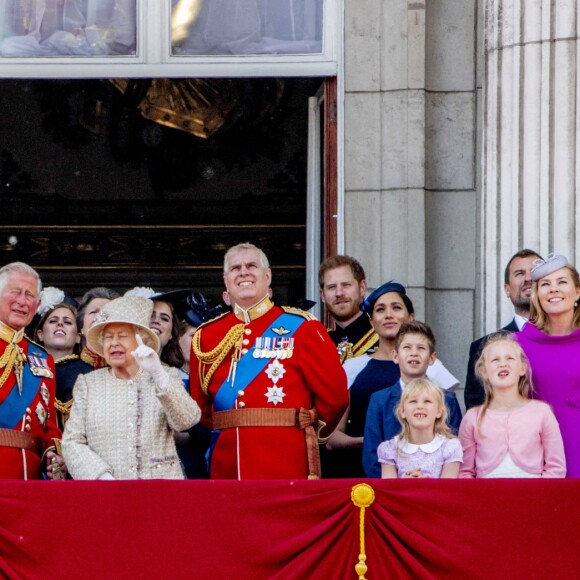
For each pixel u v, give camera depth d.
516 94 24.34
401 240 26.52
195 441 22.02
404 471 19.78
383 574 18.25
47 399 20.72
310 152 29.55
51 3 27.33
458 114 26.86
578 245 23.86
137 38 27.12
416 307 26.38
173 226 42.66
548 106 24.09
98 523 18.44
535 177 24.06
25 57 27.17
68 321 23.47
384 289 22.58
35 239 42.66
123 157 43.16
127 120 42.91
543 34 24.23
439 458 19.72
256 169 42.81
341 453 21.94
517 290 22.55
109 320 19.81
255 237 42.62
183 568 18.36
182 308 23.69
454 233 26.72
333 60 26.98
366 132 26.77
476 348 21.53
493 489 18.38
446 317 26.62
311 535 18.27
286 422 20.48
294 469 20.38
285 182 42.81
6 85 42.91
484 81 25.09
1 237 42.59
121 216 42.75
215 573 18.33
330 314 24.27
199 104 42.41
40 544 18.41
